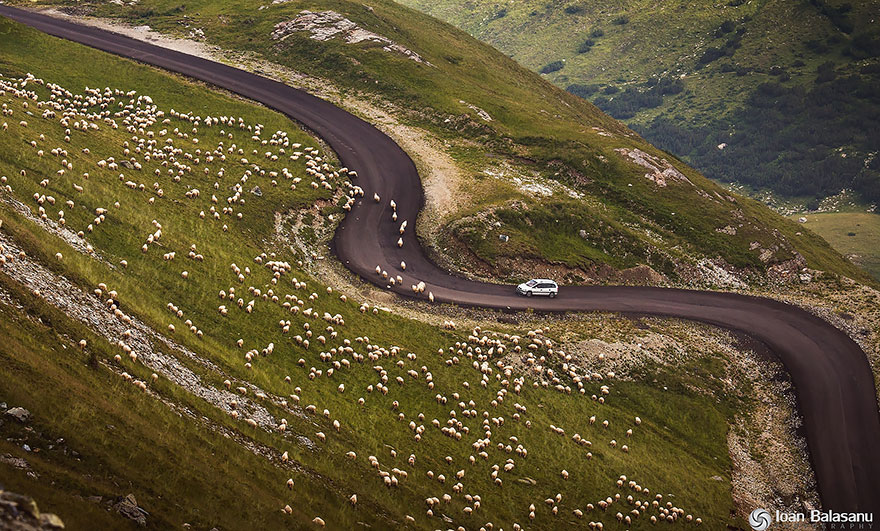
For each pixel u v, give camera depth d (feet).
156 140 326.44
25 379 132.26
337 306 252.62
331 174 353.72
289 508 141.08
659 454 234.79
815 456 247.09
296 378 201.05
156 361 170.81
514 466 201.57
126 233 230.68
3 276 161.99
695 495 220.64
